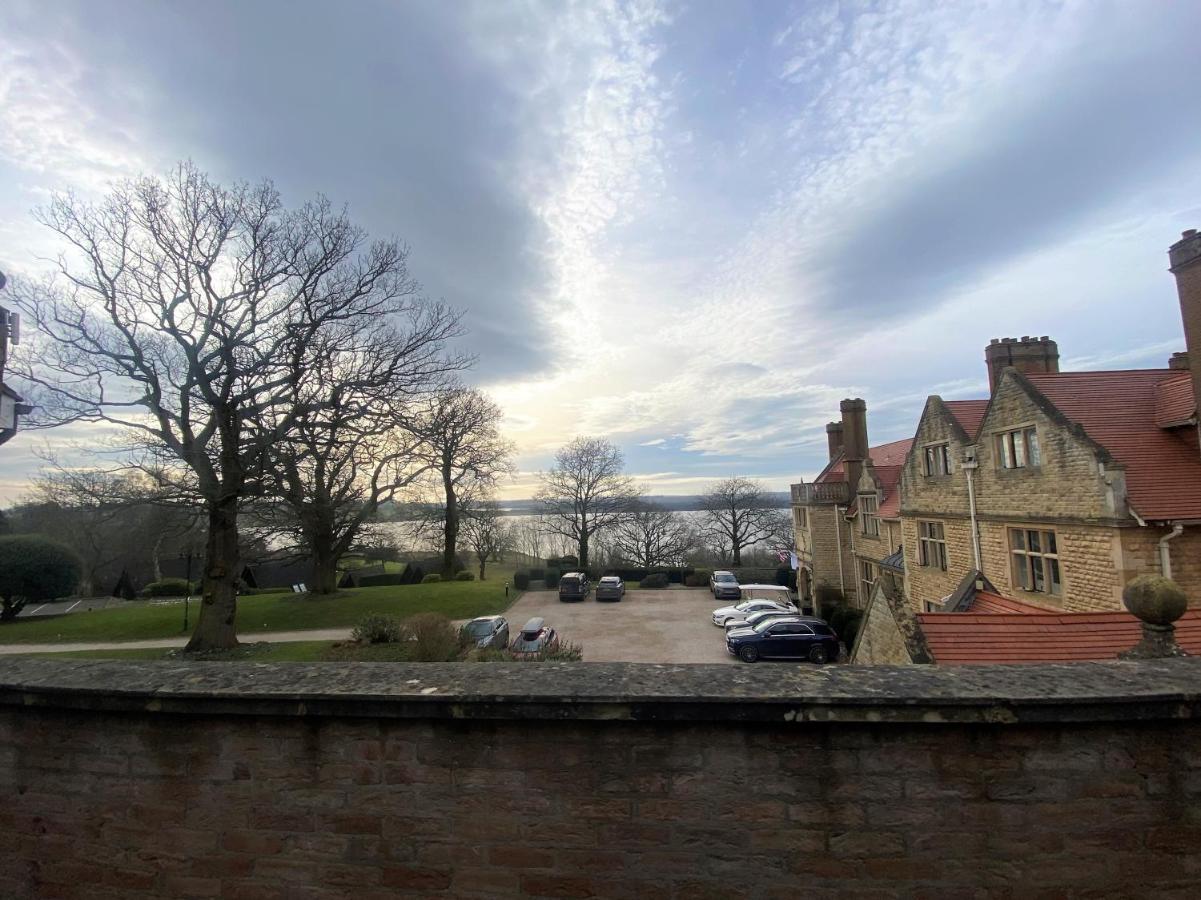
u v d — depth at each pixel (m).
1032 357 16.59
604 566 53.34
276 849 2.69
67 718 2.94
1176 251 11.78
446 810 2.61
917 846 2.43
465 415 35.84
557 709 2.54
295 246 21.52
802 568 37.66
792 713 2.45
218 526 22.02
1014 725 2.46
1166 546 10.98
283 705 2.69
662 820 2.51
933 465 18.48
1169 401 13.07
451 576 43.03
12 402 7.81
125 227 19.91
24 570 32.00
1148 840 2.42
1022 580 14.34
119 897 2.80
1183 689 2.44
